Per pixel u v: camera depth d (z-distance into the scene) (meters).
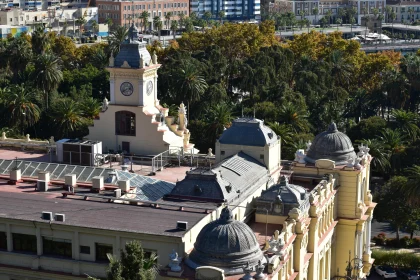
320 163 122.31
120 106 127.81
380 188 178.00
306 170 123.06
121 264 71.25
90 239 87.88
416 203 158.25
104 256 88.19
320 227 111.88
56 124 191.88
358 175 122.75
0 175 109.38
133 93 127.75
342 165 123.75
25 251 90.62
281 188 102.69
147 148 128.12
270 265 82.94
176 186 99.94
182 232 86.00
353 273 126.31
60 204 95.94
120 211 93.44
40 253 89.62
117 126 129.00
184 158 125.88
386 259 153.62
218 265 81.56
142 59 126.31
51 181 105.94
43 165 111.38
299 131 198.50
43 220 88.94
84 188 104.50
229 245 82.06
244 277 79.62
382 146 187.12
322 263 114.25
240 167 110.50
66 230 88.31
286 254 89.81
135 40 128.62
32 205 95.25
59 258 88.88
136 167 123.12
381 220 166.75
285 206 101.06
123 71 126.69
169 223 89.19
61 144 122.69
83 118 190.75
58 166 110.62
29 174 109.94
